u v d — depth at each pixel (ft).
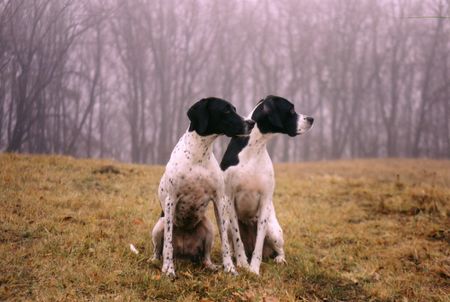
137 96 108.06
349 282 15.90
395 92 131.85
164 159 109.29
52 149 83.87
